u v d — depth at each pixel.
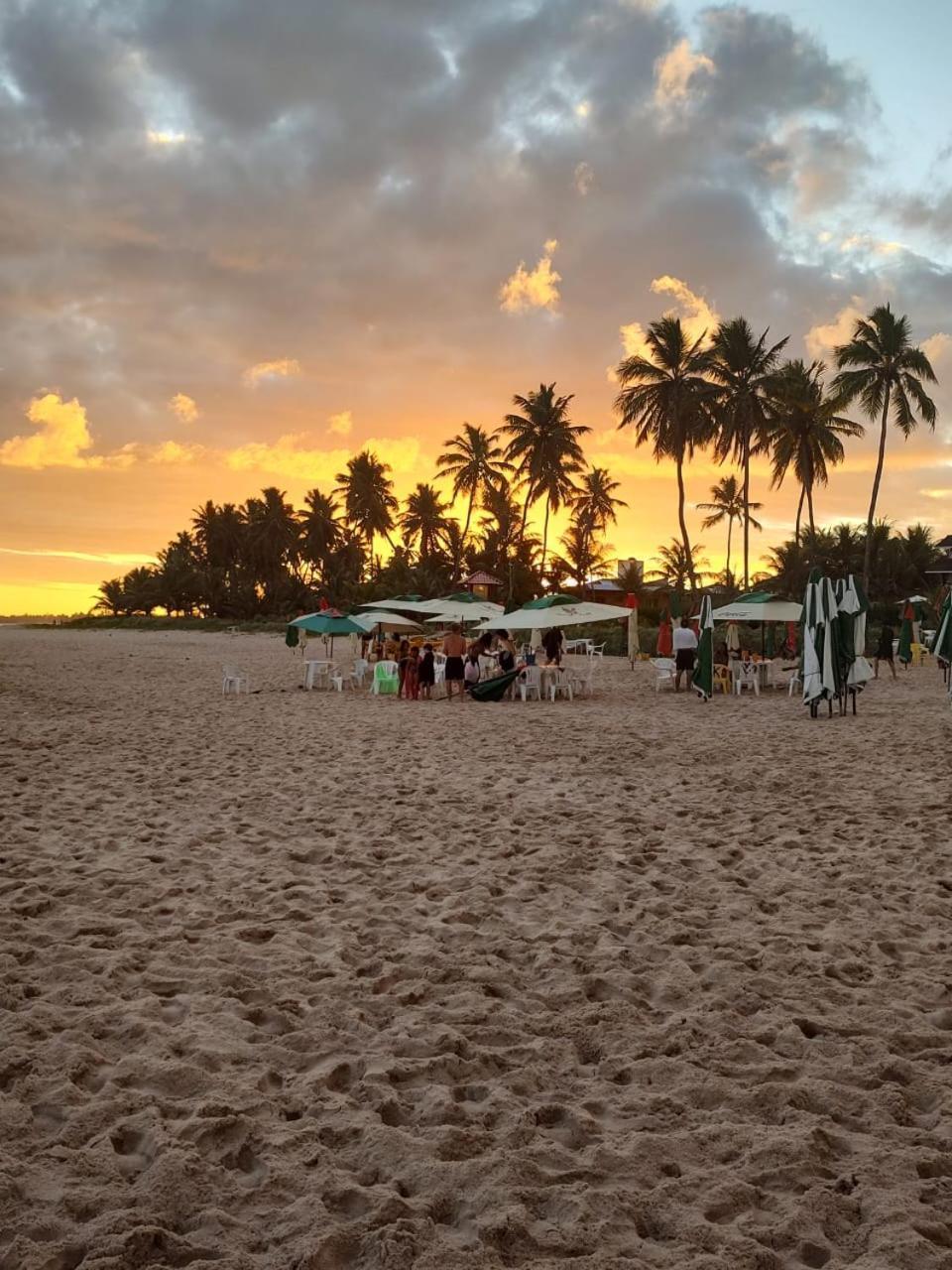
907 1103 3.52
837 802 9.10
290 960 4.95
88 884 6.22
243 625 73.38
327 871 6.71
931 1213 2.81
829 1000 4.53
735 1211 2.85
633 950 5.18
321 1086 3.59
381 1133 3.21
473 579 41.78
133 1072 3.63
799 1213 2.79
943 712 17.06
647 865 6.91
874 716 16.58
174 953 5.01
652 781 10.31
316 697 20.98
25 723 15.15
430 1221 2.73
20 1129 3.20
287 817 8.39
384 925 5.59
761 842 7.61
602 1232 2.71
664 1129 3.34
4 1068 3.62
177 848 7.23
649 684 24.55
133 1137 3.19
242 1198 2.85
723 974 4.81
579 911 5.89
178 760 11.52
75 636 61.41
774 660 29.89
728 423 45.66
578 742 13.38
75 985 4.53
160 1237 2.61
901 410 45.12
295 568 97.00
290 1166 3.01
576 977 4.78
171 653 38.72
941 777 10.35
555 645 22.62
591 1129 3.31
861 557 55.00
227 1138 3.20
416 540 81.88
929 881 6.48
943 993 4.61
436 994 4.55
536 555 62.16
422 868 6.79
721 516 61.84
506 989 4.64
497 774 10.66
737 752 12.42
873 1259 2.60
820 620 16.36
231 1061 3.79
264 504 95.75
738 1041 4.02
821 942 5.31
